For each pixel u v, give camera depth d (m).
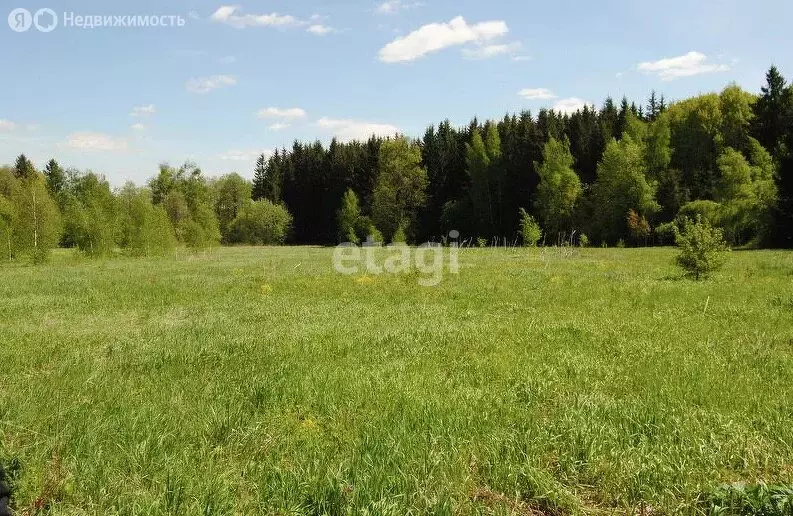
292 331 9.88
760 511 3.58
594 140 60.62
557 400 5.84
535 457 4.43
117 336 9.61
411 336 9.21
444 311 12.09
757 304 11.93
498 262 26.66
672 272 19.72
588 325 9.86
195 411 5.55
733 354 7.63
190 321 11.30
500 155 61.78
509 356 7.75
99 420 5.12
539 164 58.78
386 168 66.62
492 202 62.28
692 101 55.44
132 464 4.29
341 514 3.68
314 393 6.08
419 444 4.62
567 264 24.78
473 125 76.06
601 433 4.76
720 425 4.97
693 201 47.03
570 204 52.88
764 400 5.67
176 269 25.08
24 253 30.80
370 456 4.36
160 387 6.45
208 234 48.53
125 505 3.72
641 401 5.65
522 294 14.42
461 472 4.20
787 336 8.77
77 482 4.07
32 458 4.36
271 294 15.51
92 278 20.27
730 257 26.34
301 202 83.25
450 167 69.38
